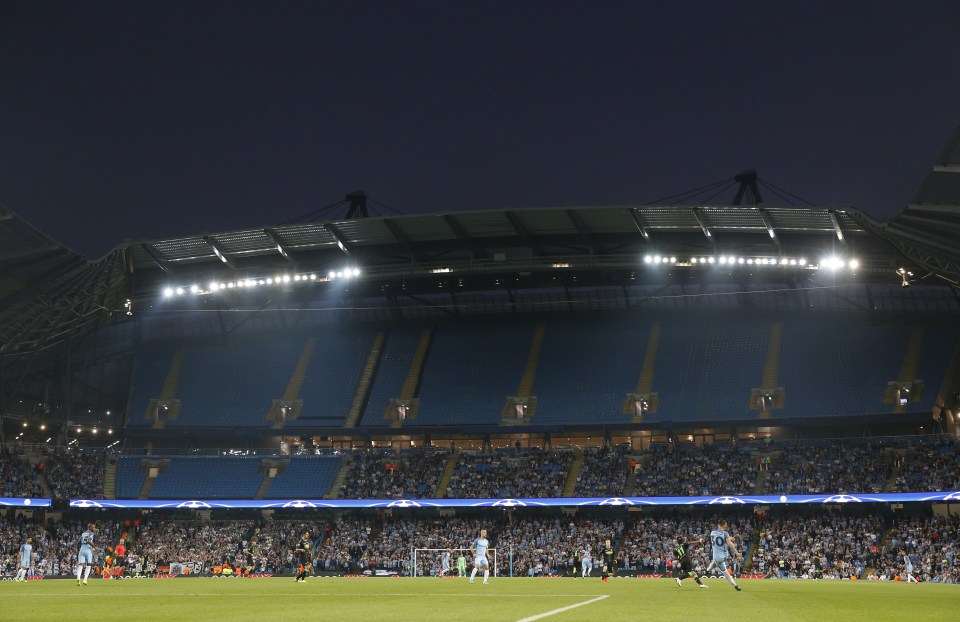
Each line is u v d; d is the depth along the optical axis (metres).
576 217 65.19
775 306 86.44
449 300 91.31
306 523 78.69
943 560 56.72
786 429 79.75
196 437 89.00
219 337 96.00
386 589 33.00
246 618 16.73
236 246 68.62
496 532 73.56
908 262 62.03
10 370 80.94
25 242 51.25
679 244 67.69
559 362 87.50
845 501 64.94
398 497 77.31
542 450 81.44
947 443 69.62
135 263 69.88
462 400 85.44
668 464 76.44
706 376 82.12
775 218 60.12
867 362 78.50
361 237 68.69
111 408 90.00
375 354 92.38
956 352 76.12
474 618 16.31
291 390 89.56
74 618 16.86
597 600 23.22
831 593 29.95
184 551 73.56
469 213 64.62
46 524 76.69
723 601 22.95
